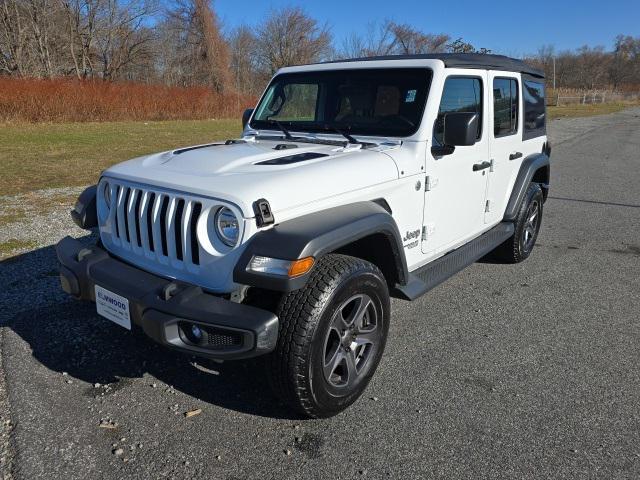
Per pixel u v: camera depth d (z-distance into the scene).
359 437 2.78
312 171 2.83
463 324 4.13
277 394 2.72
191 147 3.65
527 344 3.82
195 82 43.16
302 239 2.44
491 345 3.80
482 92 4.18
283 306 2.58
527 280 5.11
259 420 2.90
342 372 2.94
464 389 3.23
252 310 2.45
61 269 3.12
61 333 3.75
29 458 2.55
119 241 3.12
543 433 2.83
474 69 4.02
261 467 2.55
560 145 17.09
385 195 3.26
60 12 38.03
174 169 2.96
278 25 46.03
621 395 3.19
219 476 2.49
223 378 3.28
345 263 2.71
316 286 2.58
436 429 2.85
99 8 40.31
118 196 3.09
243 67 46.72
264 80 47.28
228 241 2.55
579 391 3.23
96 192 3.39
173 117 27.64
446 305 4.50
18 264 5.01
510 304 4.54
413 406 3.05
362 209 2.91
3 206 7.20
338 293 2.63
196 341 2.57
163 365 3.40
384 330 3.11
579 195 9.25
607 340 3.90
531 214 5.54
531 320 4.22
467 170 4.11
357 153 3.29
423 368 3.47
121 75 43.03
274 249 2.42
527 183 5.12
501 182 4.81
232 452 2.65
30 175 9.56
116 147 13.98
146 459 2.58
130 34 42.56
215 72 42.06
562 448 2.71
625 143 17.72
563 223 7.32
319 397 2.70
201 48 42.38
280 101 4.23
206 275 2.64
